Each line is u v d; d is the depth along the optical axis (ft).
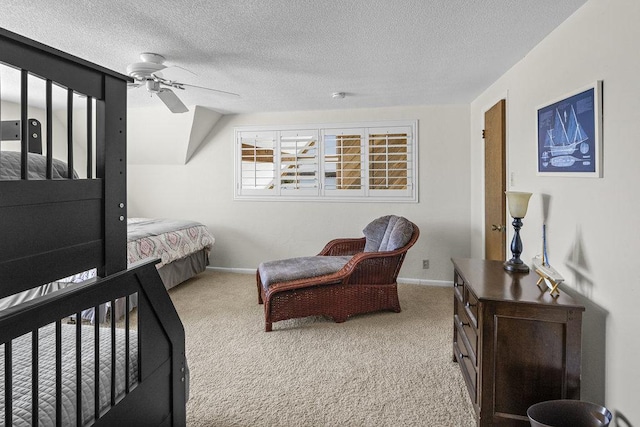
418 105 14.26
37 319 3.22
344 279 10.61
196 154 16.33
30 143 5.19
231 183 16.08
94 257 4.00
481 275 6.96
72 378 4.03
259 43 7.77
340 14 6.46
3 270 3.00
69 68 3.58
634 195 4.85
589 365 5.90
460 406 6.66
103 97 4.03
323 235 15.37
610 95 5.34
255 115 15.66
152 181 16.85
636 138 4.80
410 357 8.53
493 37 7.50
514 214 7.25
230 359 8.50
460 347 7.71
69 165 3.71
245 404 6.76
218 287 14.20
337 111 14.93
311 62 9.04
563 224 6.74
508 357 5.57
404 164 14.57
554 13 6.41
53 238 3.47
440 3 6.09
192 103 13.71
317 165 15.24
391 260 11.15
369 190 14.84
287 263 11.78
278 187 15.62
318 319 11.02
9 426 2.98
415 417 6.36
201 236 15.06
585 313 6.00
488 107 11.59
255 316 11.25
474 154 13.48
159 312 5.04
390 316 11.17
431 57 8.72
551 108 7.12
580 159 6.08
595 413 5.01
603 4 5.51
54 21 6.68
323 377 7.69
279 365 8.21
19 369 4.15
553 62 7.16
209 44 7.80
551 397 5.47
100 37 7.40
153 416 4.91
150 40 7.58
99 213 4.05
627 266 5.00
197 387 7.34
